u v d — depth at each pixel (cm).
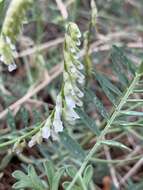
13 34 13
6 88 29
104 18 34
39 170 22
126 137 26
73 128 25
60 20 29
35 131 16
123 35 31
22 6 13
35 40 32
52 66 30
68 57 14
